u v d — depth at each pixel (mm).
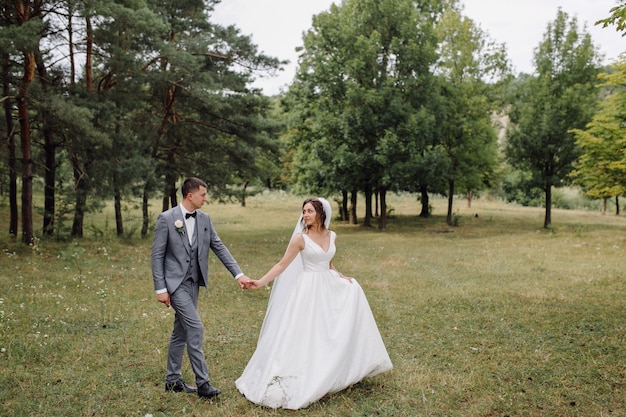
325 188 26656
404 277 10531
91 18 14008
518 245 17078
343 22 24359
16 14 13008
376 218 32250
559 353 5359
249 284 4242
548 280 10055
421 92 22625
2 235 15891
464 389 4328
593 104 23109
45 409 3811
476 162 26312
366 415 3828
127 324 6355
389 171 21797
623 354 5223
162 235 4094
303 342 4105
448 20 25547
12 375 4449
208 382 4129
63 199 15734
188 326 4070
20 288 8383
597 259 13156
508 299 8164
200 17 19172
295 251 4336
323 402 4027
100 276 9930
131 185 15750
